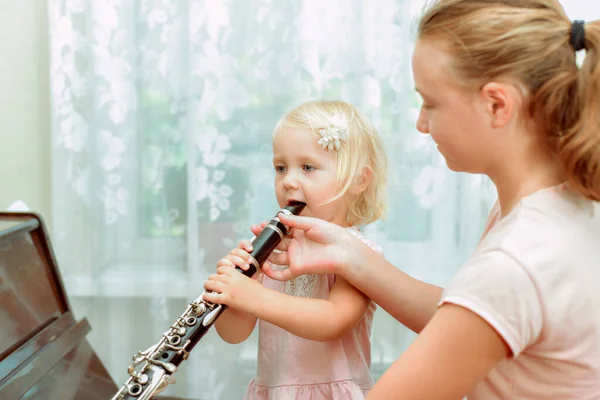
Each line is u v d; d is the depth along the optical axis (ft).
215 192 6.11
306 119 3.64
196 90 5.98
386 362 6.27
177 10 5.91
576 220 2.26
